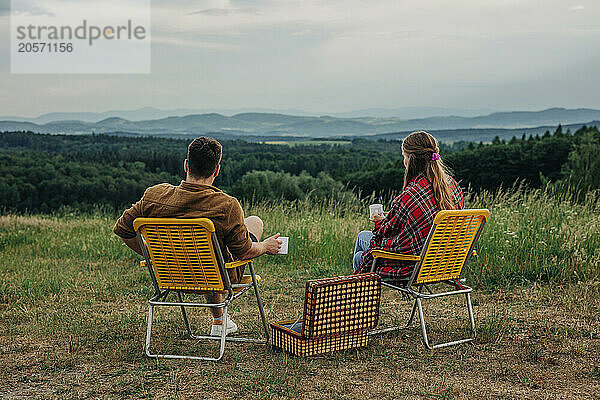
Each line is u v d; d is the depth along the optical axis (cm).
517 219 748
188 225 366
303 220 907
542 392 327
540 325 458
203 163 385
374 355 390
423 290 587
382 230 416
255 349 409
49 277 678
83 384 340
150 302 392
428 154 414
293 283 650
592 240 667
